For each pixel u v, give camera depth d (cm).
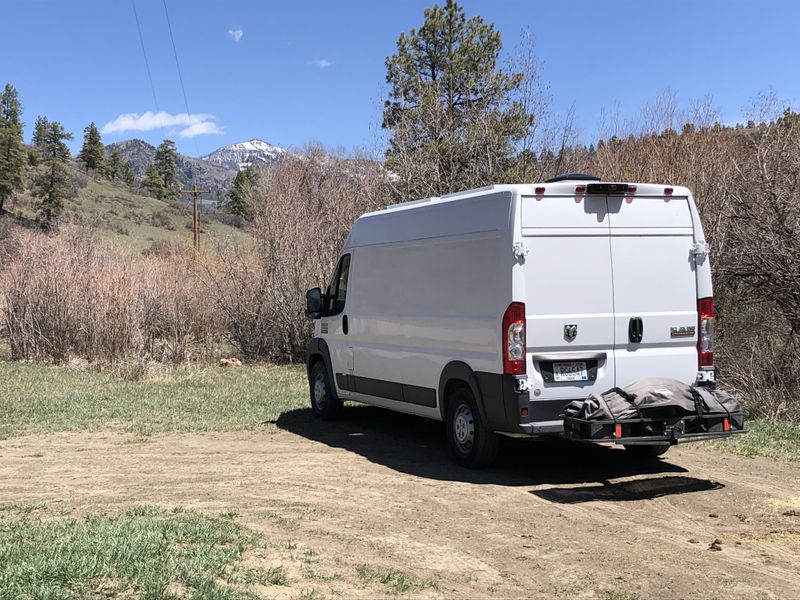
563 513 606
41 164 10438
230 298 1900
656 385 682
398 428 998
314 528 559
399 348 864
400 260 864
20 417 1049
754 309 1221
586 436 644
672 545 527
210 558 467
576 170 1686
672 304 723
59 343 1742
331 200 1889
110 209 8456
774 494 663
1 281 1856
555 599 431
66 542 490
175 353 1712
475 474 741
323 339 1043
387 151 1878
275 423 1032
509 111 1788
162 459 812
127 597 408
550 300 686
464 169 1806
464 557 499
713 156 1388
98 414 1076
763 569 480
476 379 724
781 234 1088
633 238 714
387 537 539
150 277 1848
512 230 681
